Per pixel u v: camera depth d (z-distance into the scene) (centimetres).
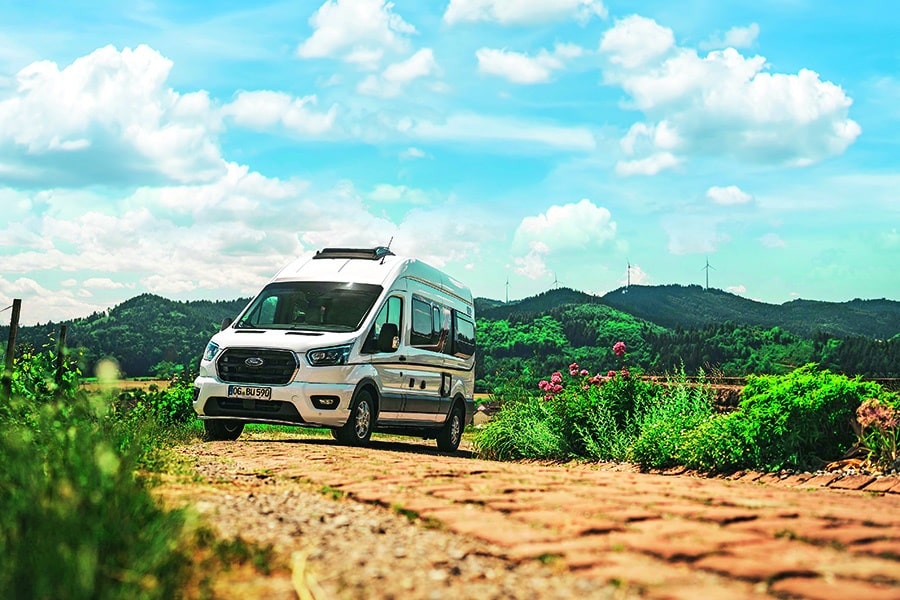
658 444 1012
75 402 565
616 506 505
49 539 314
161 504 430
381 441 1650
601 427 1155
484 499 534
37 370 1030
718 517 462
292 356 1191
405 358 1348
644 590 315
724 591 312
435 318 1477
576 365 1286
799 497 591
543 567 356
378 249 1405
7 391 882
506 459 1284
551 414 1245
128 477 432
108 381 541
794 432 888
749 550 378
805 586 318
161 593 299
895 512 508
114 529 332
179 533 350
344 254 1401
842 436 899
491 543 404
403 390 1347
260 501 538
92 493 355
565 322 13738
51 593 282
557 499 536
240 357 1212
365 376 1235
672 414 1104
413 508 500
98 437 531
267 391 1188
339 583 326
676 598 302
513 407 1375
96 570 295
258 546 377
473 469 745
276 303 1316
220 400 1219
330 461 838
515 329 13388
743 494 585
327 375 1189
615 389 1217
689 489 606
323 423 1193
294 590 318
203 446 1070
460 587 323
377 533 434
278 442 1205
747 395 985
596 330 13238
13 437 465
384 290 1312
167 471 657
